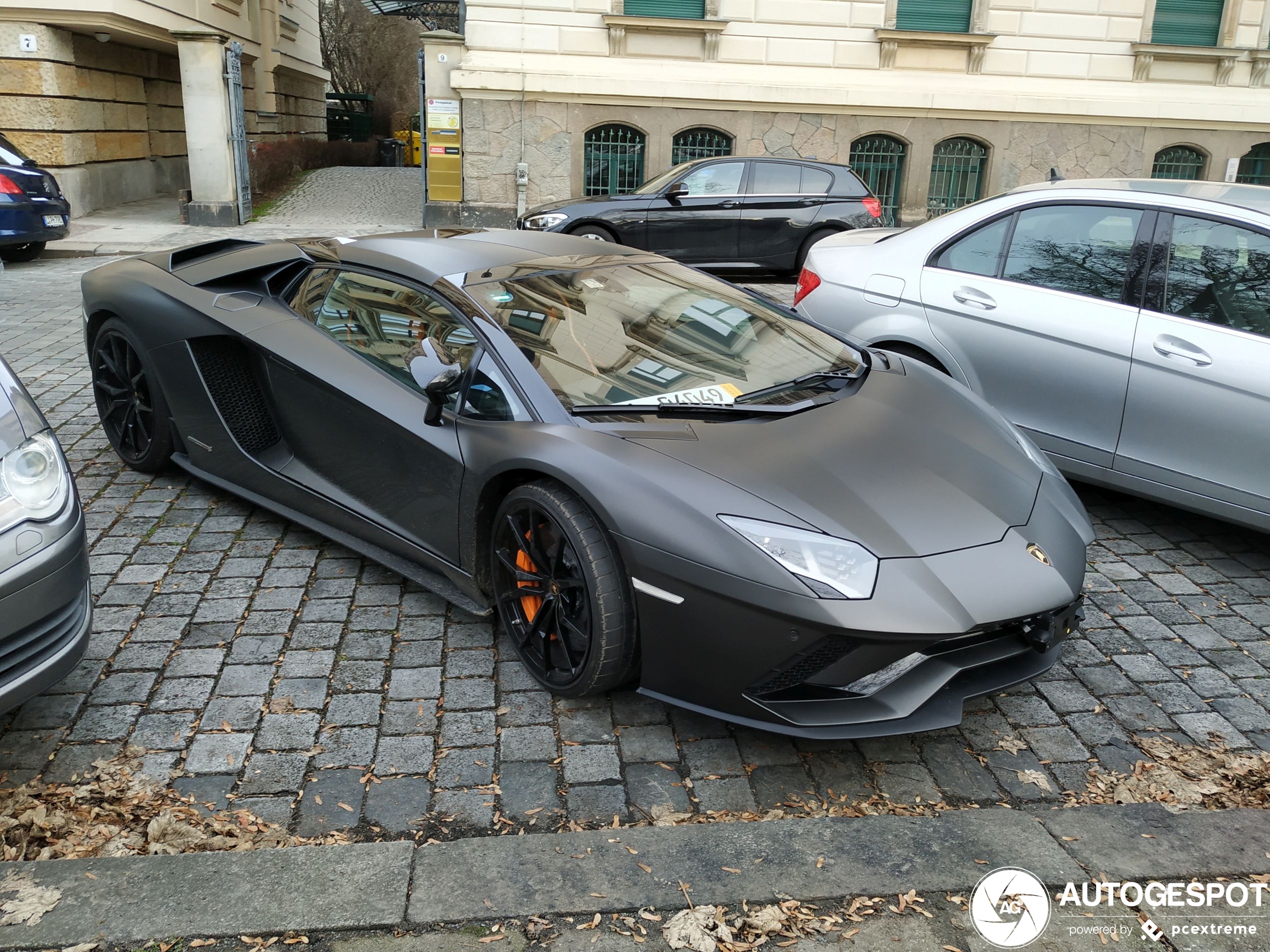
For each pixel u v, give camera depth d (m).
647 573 2.65
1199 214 4.02
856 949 2.08
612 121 14.76
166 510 4.25
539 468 2.86
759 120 15.06
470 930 2.10
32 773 2.62
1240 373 3.75
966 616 2.53
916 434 3.13
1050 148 15.73
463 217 14.87
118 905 2.13
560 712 2.96
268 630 3.34
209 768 2.66
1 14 13.69
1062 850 2.38
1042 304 4.32
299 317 3.85
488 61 14.40
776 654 2.55
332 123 32.16
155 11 15.65
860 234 5.41
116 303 4.23
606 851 2.33
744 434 2.96
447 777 2.65
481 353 3.20
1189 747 2.88
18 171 10.46
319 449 3.69
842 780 2.71
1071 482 5.00
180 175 19.19
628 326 3.44
